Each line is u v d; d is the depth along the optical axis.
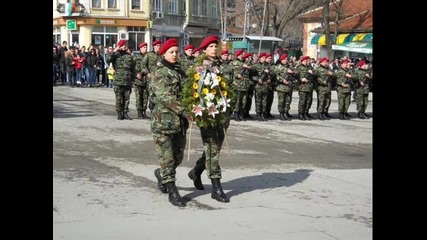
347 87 19.75
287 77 18.33
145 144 11.93
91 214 6.71
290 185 8.67
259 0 52.16
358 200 7.83
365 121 19.45
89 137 12.66
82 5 47.31
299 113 19.12
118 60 15.83
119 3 48.91
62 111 17.73
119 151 11.02
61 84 31.30
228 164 10.22
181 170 9.54
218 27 62.91
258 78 17.83
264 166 10.15
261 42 39.72
